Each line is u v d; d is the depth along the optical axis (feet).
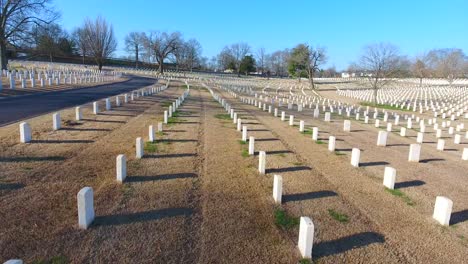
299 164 31.32
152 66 331.77
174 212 19.42
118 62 312.09
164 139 37.96
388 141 47.73
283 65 398.62
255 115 68.33
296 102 115.44
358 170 30.45
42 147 30.73
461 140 53.11
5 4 146.72
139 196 21.35
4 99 59.31
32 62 219.00
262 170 27.43
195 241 16.43
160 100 79.92
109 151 31.27
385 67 134.31
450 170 32.73
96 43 228.63
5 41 148.66
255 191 23.52
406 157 37.32
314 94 178.81
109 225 17.43
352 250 16.49
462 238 18.40
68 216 18.07
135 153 31.19
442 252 16.79
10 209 18.38
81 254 14.76
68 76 122.11
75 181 23.12
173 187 23.30
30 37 155.94
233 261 14.97
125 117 50.52
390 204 22.66
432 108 109.81
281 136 45.68
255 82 233.76
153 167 27.40
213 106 79.00
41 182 22.49
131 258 14.74
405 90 183.11
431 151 42.22
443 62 288.30
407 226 19.49
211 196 22.17
